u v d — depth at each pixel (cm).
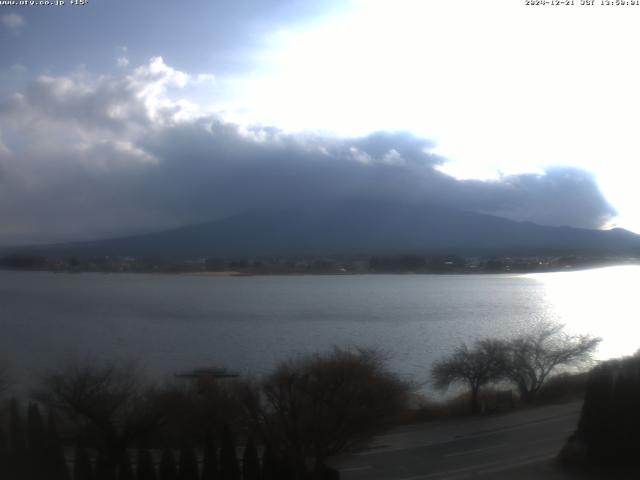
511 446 3141
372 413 3020
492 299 14762
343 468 2828
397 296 15962
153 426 2881
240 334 8769
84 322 10281
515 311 11938
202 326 9706
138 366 5878
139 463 2186
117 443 2802
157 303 14025
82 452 2217
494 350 4744
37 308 12838
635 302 13900
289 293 17275
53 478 2211
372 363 4006
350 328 9369
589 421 2877
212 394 3183
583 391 4359
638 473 2764
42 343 7912
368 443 3148
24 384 4897
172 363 6219
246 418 3097
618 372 3088
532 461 2912
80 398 2967
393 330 9075
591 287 18662
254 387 3509
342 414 2902
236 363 6159
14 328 9544
